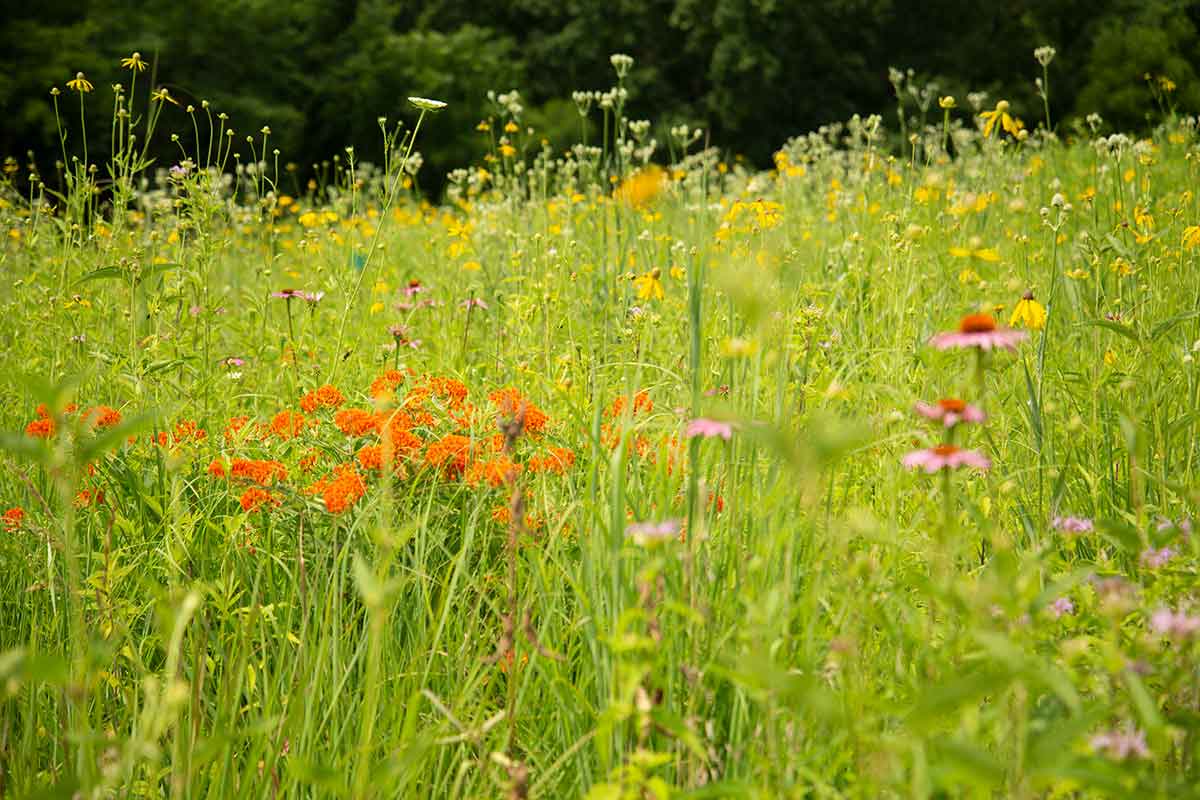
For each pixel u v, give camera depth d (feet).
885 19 78.13
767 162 78.89
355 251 17.22
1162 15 76.64
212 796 6.64
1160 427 9.74
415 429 9.93
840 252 15.83
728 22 77.51
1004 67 81.66
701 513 6.77
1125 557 8.18
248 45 60.90
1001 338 6.23
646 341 11.16
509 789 6.00
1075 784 4.91
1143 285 13.05
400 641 8.36
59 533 8.83
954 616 6.34
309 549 8.86
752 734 6.16
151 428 9.82
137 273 11.16
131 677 7.97
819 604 6.71
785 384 7.30
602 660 6.66
